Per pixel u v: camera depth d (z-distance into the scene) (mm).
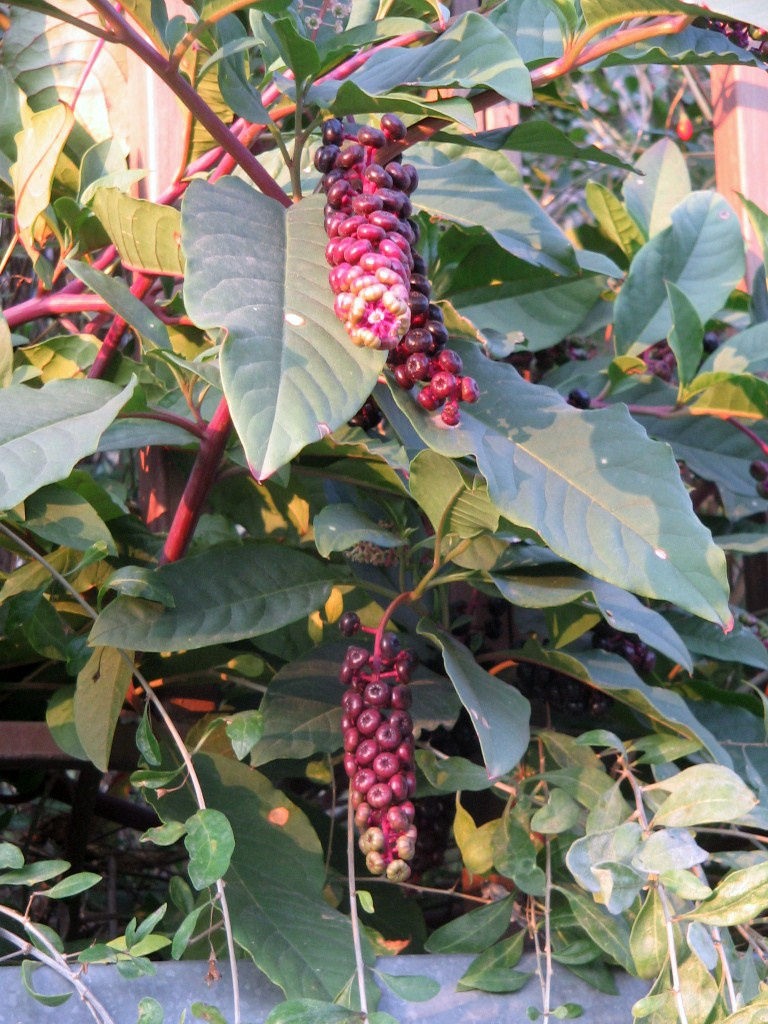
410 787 638
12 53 934
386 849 627
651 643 716
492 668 812
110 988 577
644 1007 571
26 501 712
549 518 604
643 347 967
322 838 807
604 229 1100
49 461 603
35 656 761
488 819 794
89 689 683
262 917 634
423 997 597
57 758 730
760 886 573
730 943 614
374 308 558
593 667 754
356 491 854
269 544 724
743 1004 589
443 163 905
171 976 590
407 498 813
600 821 638
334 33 808
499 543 702
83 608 742
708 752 725
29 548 701
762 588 1080
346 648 747
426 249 868
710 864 822
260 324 559
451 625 813
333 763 781
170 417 699
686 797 615
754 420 958
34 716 808
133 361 816
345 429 767
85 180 837
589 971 636
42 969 573
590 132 1884
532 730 738
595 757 715
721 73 1092
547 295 930
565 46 665
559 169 1829
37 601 696
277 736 698
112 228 729
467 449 604
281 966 603
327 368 555
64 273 1082
